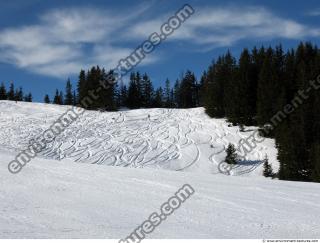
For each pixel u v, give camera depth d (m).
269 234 11.76
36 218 11.98
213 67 92.12
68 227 11.27
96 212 13.41
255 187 19.91
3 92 118.25
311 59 75.00
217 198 16.58
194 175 23.09
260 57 77.75
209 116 76.12
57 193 16.12
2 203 13.70
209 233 11.55
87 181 18.84
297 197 17.64
